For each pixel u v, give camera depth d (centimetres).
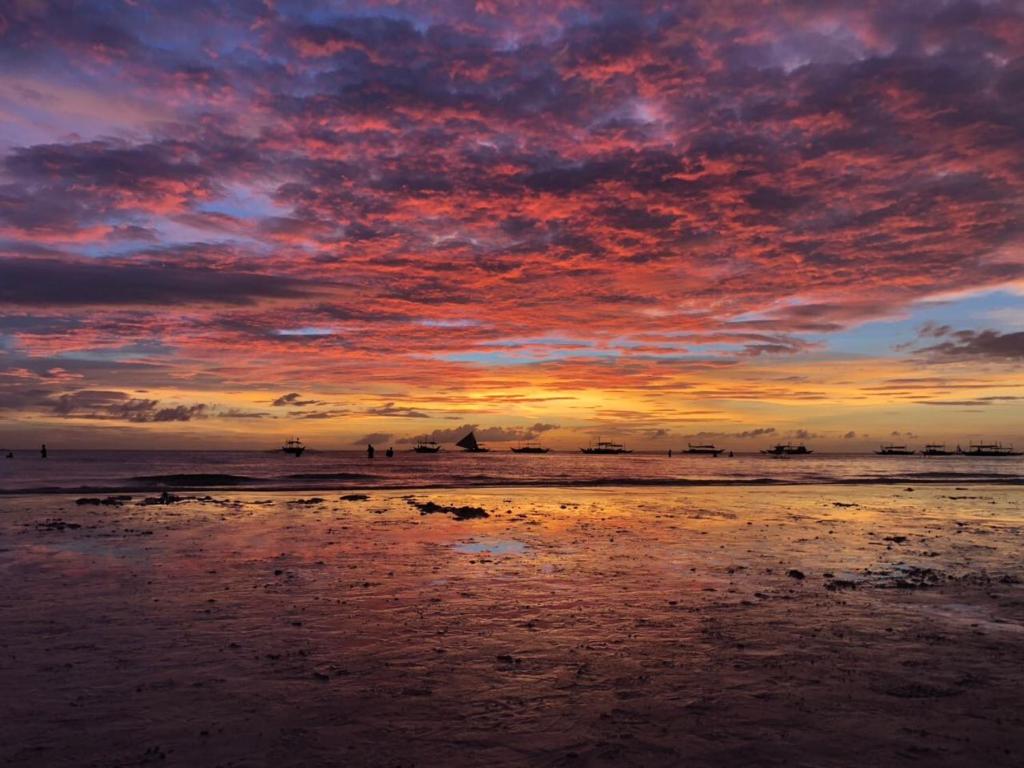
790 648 777
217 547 1466
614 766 488
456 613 928
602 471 7406
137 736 531
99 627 841
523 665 715
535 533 1741
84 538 1573
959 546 1566
